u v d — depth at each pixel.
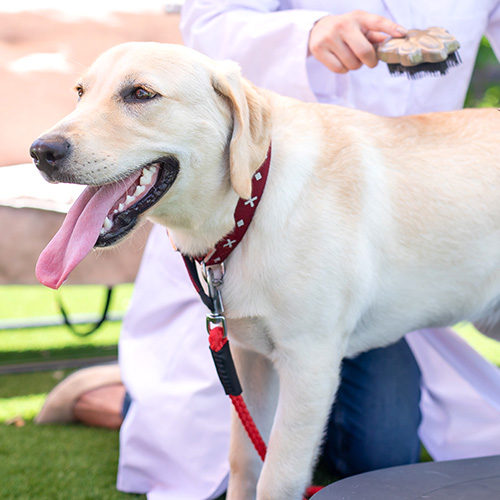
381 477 2.02
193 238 2.05
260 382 2.31
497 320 2.55
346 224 2.05
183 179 1.94
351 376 2.84
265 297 2.03
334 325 2.08
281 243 2.00
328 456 2.98
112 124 1.87
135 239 4.03
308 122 2.12
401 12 2.73
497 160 2.25
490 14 2.90
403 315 2.29
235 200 1.98
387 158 2.18
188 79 1.90
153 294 2.96
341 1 2.74
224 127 1.96
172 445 2.65
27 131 4.25
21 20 4.64
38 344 4.79
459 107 2.88
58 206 3.92
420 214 2.17
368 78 2.73
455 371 2.98
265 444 2.23
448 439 2.99
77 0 4.88
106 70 1.96
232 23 2.57
